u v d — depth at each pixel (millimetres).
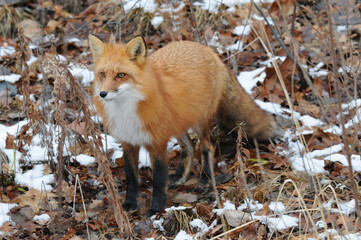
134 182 7031
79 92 6129
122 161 8141
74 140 8375
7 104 9641
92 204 7059
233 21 11953
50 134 7477
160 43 11898
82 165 8062
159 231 6523
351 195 6805
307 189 7078
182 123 7051
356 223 5945
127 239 6031
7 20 12500
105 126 6902
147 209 7094
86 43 11812
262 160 7930
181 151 8047
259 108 8469
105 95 5988
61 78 6391
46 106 8508
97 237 6457
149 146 6793
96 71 6414
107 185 5895
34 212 6734
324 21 11438
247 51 11375
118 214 5875
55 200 7078
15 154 7859
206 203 7129
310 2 12016
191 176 8055
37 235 6383
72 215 6738
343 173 7297
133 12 12312
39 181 7496
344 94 9039
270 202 6816
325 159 7695
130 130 6547
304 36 11031
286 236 6078
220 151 8555
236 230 6199
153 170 6883
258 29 11250
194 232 6344
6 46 11930
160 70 6926
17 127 8734
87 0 13469
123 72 6141
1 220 6492
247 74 10469
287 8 11867
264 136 8445
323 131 8289
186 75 7211
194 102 7211
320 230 6062
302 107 9359
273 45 11148
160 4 12320
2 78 10312
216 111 8211
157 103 6418
